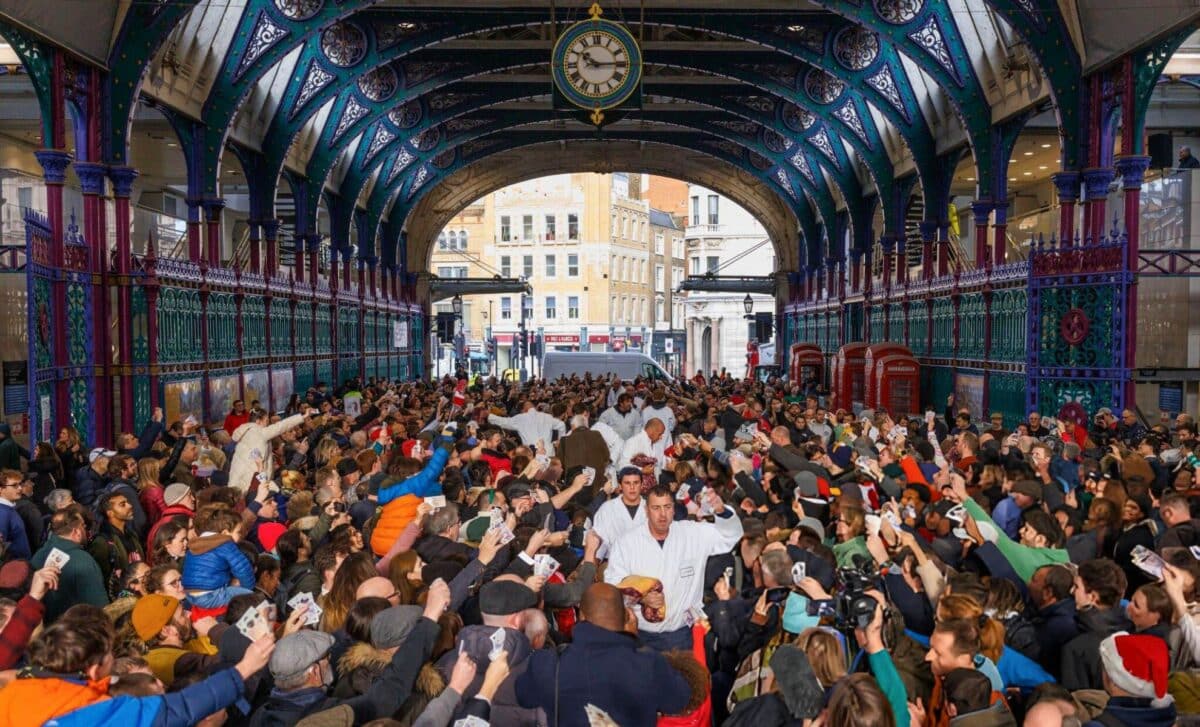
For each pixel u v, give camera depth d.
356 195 39.59
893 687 4.42
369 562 5.82
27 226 17.30
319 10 25.08
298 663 4.47
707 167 52.00
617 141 50.34
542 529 6.99
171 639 5.77
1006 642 5.93
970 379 27.52
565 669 4.71
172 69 23.36
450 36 29.30
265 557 7.44
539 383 29.56
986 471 10.27
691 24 28.89
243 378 27.16
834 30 29.86
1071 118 22.14
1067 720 4.16
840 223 45.34
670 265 93.44
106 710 3.97
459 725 3.92
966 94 27.17
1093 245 20.69
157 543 7.32
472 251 81.06
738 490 9.18
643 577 6.15
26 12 17.47
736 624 6.07
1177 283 24.33
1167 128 31.41
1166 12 18.69
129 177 21.03
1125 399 20.06
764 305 80.12
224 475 12.38
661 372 40.03
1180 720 4.88
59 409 19.00
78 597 7.11
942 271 32.72
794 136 39.69
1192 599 5.86
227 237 44.84
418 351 53.12
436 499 6.95
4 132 32.47
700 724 4.93
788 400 23.88
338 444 14.02
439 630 4.79
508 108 41.75
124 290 21.08
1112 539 8.28
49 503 8.48
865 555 6.85
